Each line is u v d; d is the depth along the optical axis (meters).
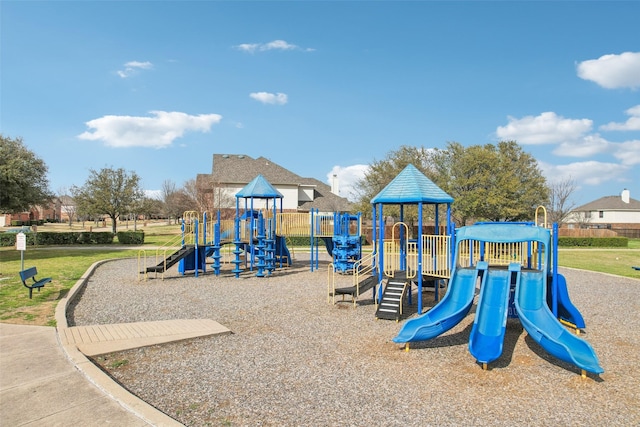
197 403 5.19
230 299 12.25
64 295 11.62
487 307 7.72
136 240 34.84
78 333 7.82
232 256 26.22
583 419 4.91
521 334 8.60
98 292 13.11
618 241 38.47
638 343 8.09
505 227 8.88
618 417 4.96
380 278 11.07
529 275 8.13
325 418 4.85
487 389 5.77
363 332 8.69
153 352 7.14
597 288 14.66
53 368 5.99
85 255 25.12
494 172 37.62
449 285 8.62
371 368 6.56
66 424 4.44
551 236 9.42
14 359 6.34
